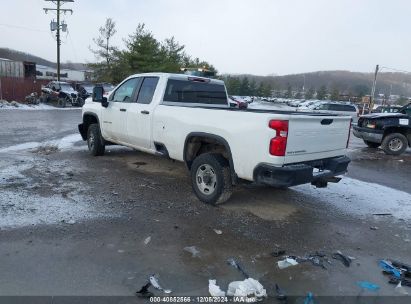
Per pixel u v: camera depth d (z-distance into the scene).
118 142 7.72
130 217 4.84
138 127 6.74
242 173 4.90
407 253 4.30
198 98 7.10
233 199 5.84
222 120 5.08
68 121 17.97
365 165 9.90
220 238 4.37
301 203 5.89
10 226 4.36
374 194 6.73
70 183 6.26
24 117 19.20
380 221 5.31
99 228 4.45
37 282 3.28
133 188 6.14
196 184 5.61
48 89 31.11
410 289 3.49
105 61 39.19
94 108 8.24
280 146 4.48
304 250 4.21
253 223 4.90
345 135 5.59
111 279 3.38
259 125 4.59
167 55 41.25
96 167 7.52
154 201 5.54
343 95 70.88
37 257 3.69
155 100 6.51
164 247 4.05
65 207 5.06
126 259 3.75
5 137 11.48
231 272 3.62
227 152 5.07
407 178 8.45
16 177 6.45
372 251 4.30
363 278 3.66
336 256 4.09
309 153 4.91
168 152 6.16
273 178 4.55
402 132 12.30
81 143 10.62
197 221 4.85
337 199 6.25
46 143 10.38
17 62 37.16
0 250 3.79
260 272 3.66
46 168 7.25
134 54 36.50
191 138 5.64
